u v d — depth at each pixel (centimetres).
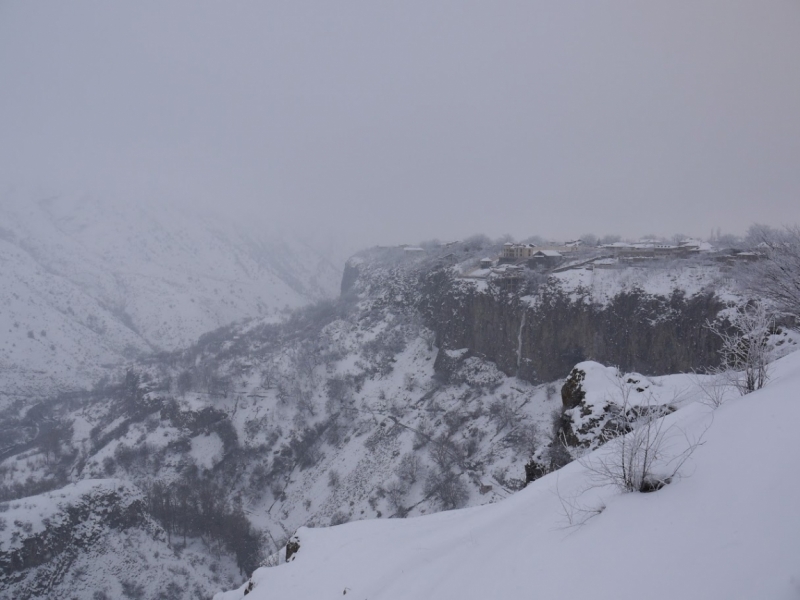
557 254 10000
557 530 793
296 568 1495
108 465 9312
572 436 2072
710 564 511
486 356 8969
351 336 12056
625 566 585
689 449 793
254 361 12444
